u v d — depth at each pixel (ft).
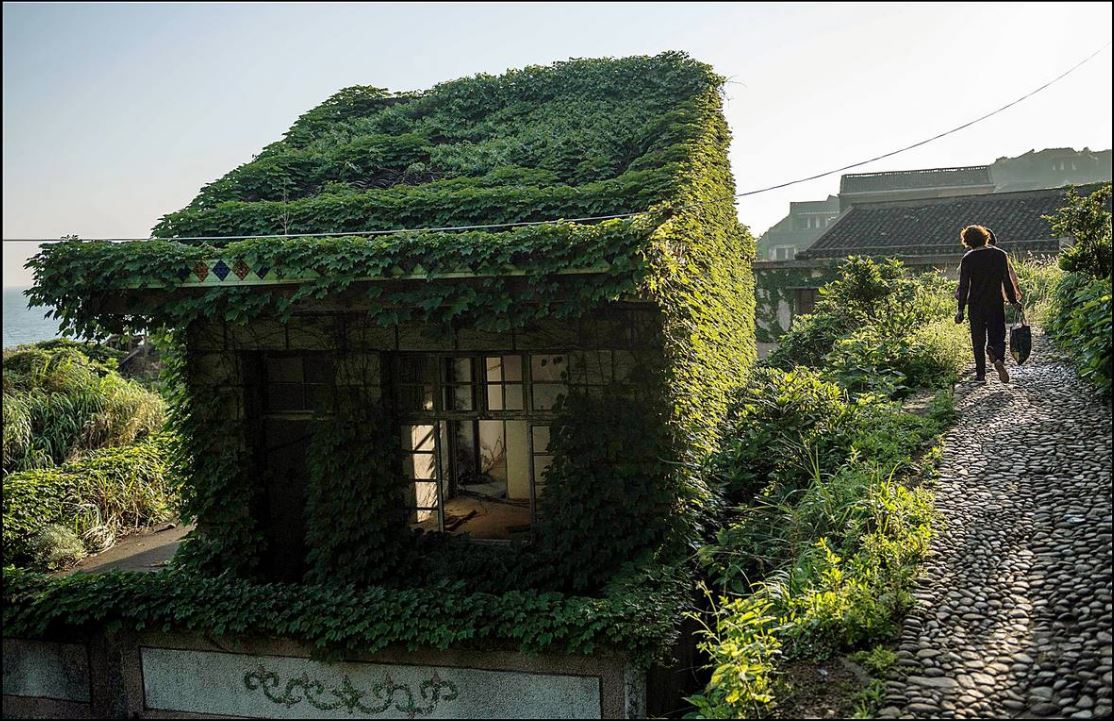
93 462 40.86
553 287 24.35
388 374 29.22
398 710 24.40
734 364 40.22
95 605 26.03
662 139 34.06
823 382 32.73
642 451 26.68
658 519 26.73
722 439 31.60
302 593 25.73
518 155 36.11
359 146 38.01
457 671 23.86
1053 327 33.83
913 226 74.49
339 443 28.91
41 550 34.32
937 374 32.83
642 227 23.32
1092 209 29.71
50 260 26.61
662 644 21.59
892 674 15.31
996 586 17.47
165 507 41.27
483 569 27.86
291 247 25.91
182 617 25.30
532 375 28.45
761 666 16.03
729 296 40.96
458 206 30.66
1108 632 15.14
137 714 26.55
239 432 29.94
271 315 27.84
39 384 45.85
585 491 27.07
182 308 27.14
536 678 23.18
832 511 21.95
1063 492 20.44
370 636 23.80
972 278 29.40
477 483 35.73
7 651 27.50
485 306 25.76
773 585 19.25
